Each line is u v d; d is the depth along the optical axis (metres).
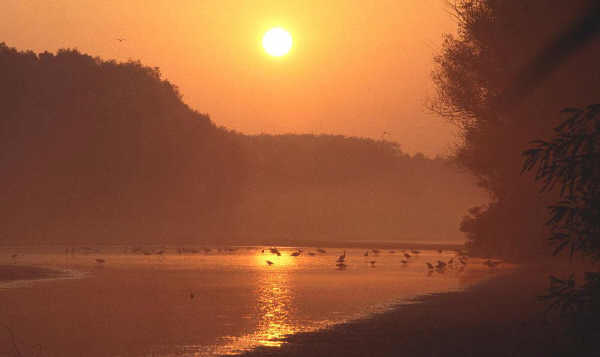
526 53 52.44
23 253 93.00
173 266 69.88
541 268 56.44
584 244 18.12
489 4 57.00
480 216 73.19
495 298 36.12
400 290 42.94
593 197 17.77
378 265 74.56
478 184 69.50
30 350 22.95
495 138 60.88
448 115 65.06
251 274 58.56
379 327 26.83
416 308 32.56
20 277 52.72
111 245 126.75
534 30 51.44
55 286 45.62
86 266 68.00
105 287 45.16
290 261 81.94
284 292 42.16
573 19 47.75
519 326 26.02
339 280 51.66
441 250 116.25
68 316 30.80
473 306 32.78
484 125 62.94
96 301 36.72
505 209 65.06
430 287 44.88
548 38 50.16
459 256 84.88
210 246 130.25
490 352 21.28
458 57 61.75
